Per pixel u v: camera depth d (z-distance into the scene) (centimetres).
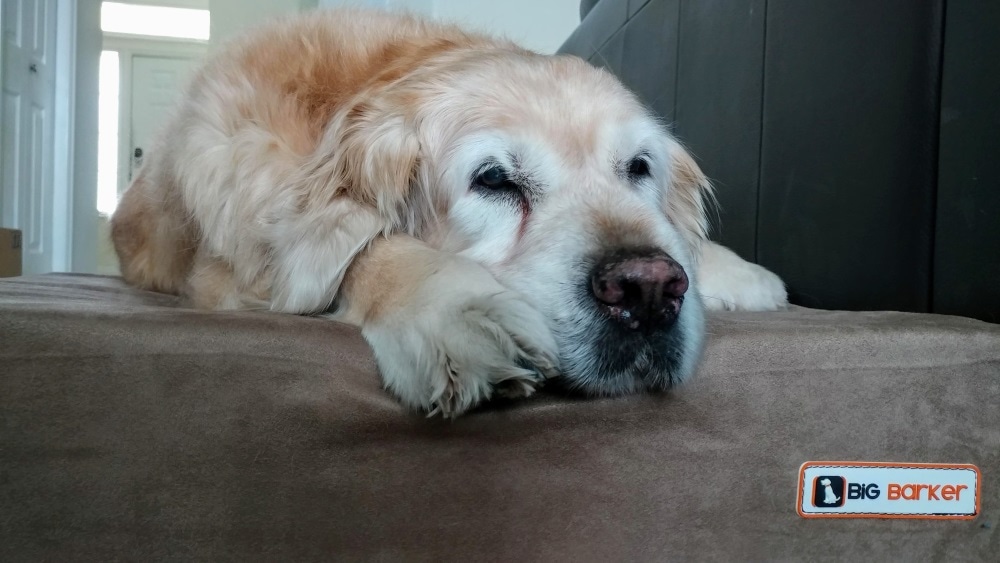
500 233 39
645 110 48
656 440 30
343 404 27
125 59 320
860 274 49
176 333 27
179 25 321
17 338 26
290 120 43
